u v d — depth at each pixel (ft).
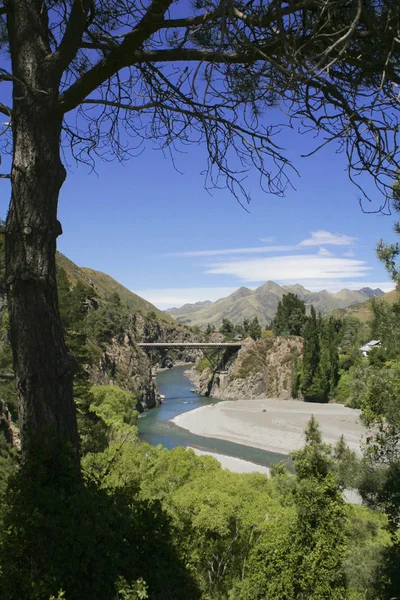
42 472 12.36
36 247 13.12
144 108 15.24
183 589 14.44
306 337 305.53
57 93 13.78
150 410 283.38
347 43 10.37
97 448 100.63
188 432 214.90
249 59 13.29
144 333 588.50
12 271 13.17
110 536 12.73
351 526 45.32
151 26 13.00
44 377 13.00
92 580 12.19
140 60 13.84
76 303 142.51
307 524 43.57
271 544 45.68
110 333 281.74
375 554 37.78
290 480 70.69
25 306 13.03
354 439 187.83
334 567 41.63
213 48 13.65
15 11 13.75
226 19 12.26
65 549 11.78
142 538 14.03
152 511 15.08
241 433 210.18
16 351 13.23
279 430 213.66
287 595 42.88
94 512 12.61
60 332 13.58
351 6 11.84
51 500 12.01
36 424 12.94
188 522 52.95
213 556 54.34
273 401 306.76
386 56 11.91
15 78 12.69
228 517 55.26
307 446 45.70
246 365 344.49
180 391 396.98
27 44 13.55
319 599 40.73
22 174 13.12
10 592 11.21
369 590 36.68
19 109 13.30
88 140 17.81
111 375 254.88
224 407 281.13
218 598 50.60
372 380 35.14
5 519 12.12
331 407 274.36
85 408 106.63
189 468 73.56
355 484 36.91
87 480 14.70
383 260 32.07
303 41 12.77
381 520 54.49
